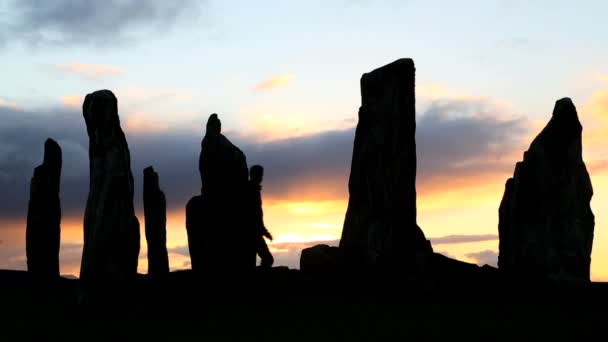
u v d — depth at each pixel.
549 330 22.14
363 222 30.59
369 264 29.64
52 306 27.17
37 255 33.69
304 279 29.33
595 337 21.38
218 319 24.00
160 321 23.95
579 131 30.67
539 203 30.41
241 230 27.78
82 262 26.55
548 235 30.14
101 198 26.59
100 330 23.00
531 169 30.64
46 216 33.88
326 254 30.52
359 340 20.95
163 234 35.97
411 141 30.91
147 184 36.19
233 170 28.02
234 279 27.53
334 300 26.67
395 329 22.30
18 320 24.66
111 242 26.47
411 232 30.50
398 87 30.89
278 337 21.42
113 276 26.38
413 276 28.98
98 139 26.94
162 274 30.38
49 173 34.16
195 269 28.09
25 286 33.00
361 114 31.42
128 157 27.25
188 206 28.48
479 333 21.73
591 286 29.88
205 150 28.27
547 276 29.70
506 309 25.64
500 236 33.12
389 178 30.52
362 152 31.05
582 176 30.52
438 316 24.25
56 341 21.80
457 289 29.19
